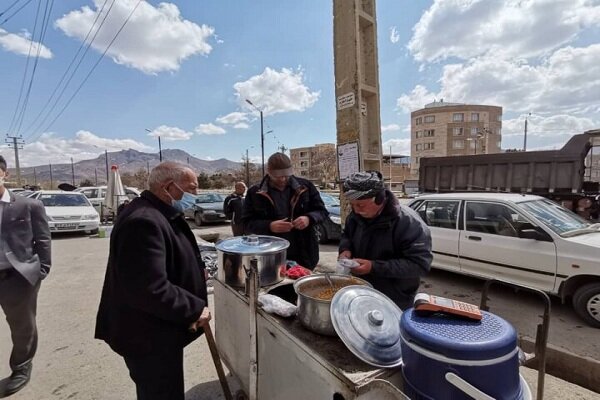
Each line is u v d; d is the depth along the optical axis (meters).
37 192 10.09
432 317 1.08
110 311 1.59
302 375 1.29
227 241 2.09
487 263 4.35
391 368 1.10
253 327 1.60
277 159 2.50
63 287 4.83
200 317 1.63
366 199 1.65
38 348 2.99
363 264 1.65
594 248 3.43
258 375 1.63
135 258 1.41
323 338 1.29
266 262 1.81
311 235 2.66
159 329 1.56
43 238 2.40
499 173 7.58
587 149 6.61
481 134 57.00
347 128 2.93
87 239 9.22
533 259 3.87
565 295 3.65
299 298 1.39
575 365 2.47
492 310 3.91
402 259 1.67
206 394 2.29
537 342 1.46
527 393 1.04
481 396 0.88
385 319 1.23
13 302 2.28
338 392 1.08
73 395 2.32
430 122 66.31
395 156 57.22
